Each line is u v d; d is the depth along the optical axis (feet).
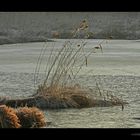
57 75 127.75
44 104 117.60
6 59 216.74
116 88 140.56
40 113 98.63
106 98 124.16
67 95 120.57
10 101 117.39
